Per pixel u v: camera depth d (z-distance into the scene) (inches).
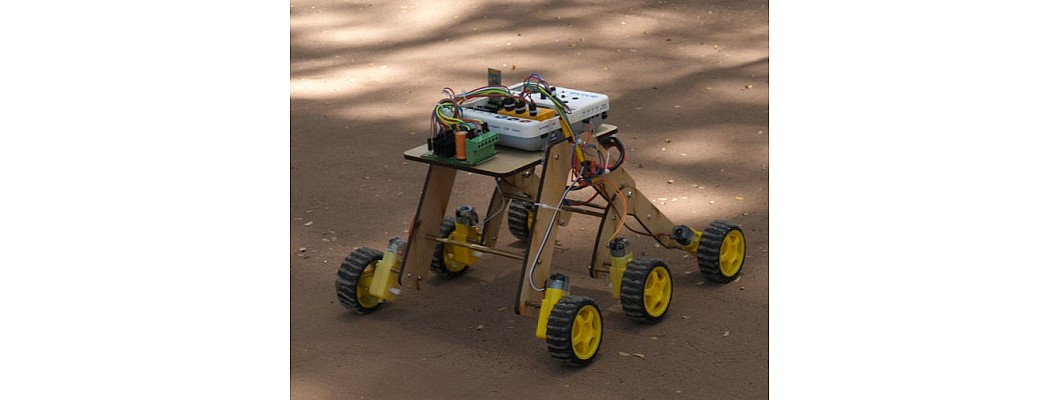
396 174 112.9
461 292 97.7
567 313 89.5
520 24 149.3
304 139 119.7
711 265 96.6
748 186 109.3
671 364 90.9
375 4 161.5
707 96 126.2
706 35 142.5
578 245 102.4
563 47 140.6
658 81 130.3
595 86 129.6
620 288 93.7
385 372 91.0
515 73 134.0
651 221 97.0
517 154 92.0
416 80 133.0
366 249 96.0
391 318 95.5
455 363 91.7
